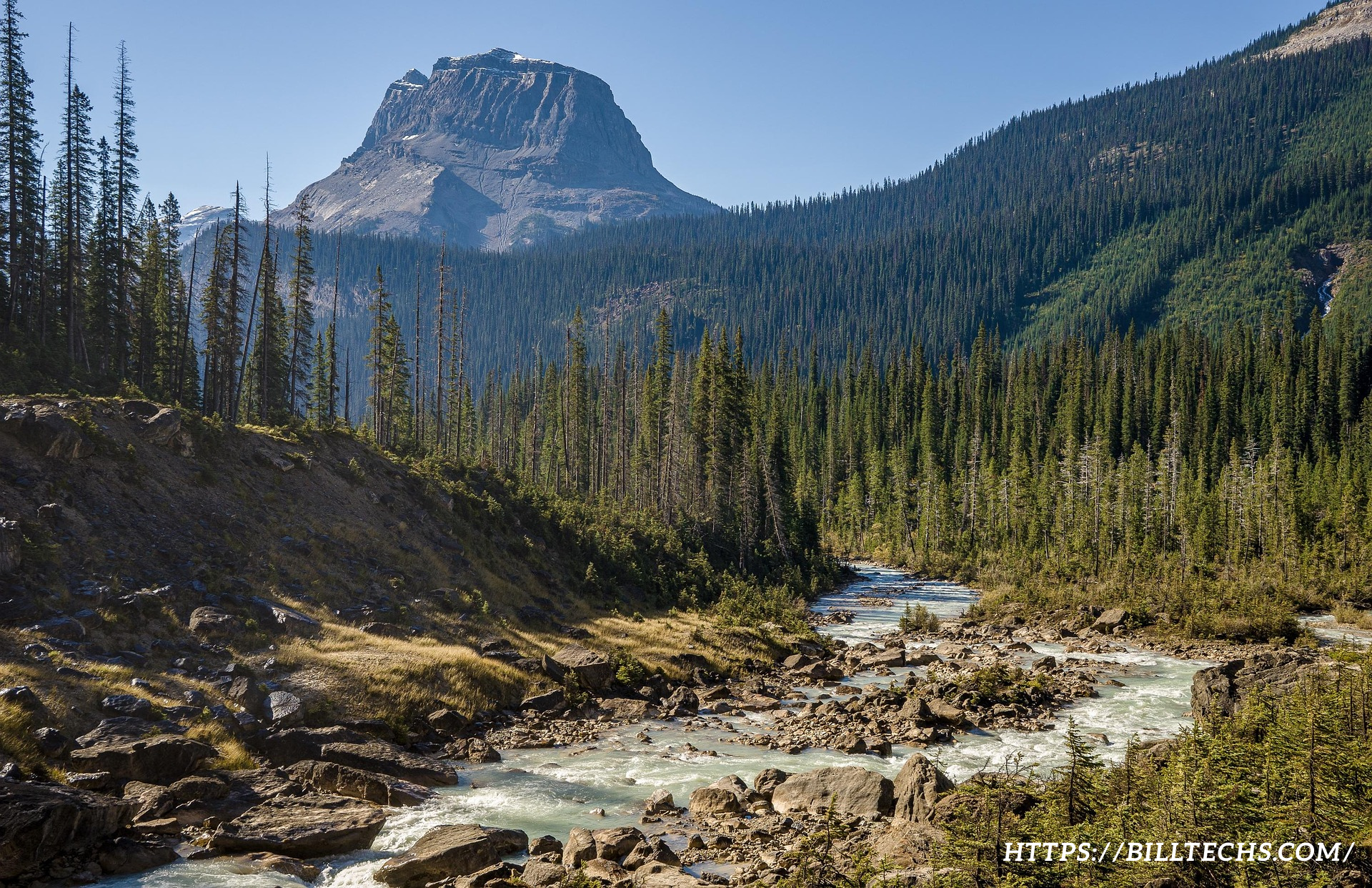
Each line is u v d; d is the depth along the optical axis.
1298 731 19.97
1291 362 155.88
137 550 37.56
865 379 197.25
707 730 35.56
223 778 25.27
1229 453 132.00
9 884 18.20
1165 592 68.94
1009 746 32.59
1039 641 60.53
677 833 23.39
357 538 48.66
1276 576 81.62
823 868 19.23
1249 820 17.72
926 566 109.69
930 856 18.88
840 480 157.88
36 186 60.34
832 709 38.28
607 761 30.77
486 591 51.03
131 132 64.31
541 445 121.12
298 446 54.50
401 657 37.09
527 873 20.03
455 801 26.05
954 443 156.00
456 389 92.50
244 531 43.44
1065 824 18.44
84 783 22.67
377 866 20.94
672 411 93.62
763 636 55.41
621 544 68.69
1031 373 179.62
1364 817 17.70
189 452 46.19
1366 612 66.81
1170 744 23.97
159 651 31.92
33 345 53.75
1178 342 183.12
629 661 43.12
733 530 88.19
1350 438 137.25
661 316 106.12
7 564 31.61
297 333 70.88
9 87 58.31
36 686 26.36
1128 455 146.62
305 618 38.16
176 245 76.94
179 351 71.19
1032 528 110.25
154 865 20.19
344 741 28.73
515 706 37.28
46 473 38.00
